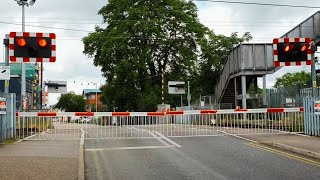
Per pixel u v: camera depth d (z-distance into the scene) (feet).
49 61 41.91
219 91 125.18
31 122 65.26
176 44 171.22
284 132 61.77
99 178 30.71
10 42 41.24
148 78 167.94
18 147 46.44
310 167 34.22
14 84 146.10
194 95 176.45
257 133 61.57
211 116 78.74
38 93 207.82
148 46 161.99
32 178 28.71
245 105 99.71
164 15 164.14
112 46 157.79
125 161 38.45
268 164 35.86
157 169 34.19
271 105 95.71
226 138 56.54
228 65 112.16
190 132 65.10
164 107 139.13
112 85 168.35
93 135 61.93
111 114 59.72
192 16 171.53
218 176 30.86
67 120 69.92
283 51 54.19
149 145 50.08
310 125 58.08
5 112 51.16
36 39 41.63
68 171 31.55
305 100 59.16
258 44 100.42
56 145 48.91
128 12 159.43
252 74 99.91
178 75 176.35
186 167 34.94
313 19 87.15
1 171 31.07
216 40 170.30
